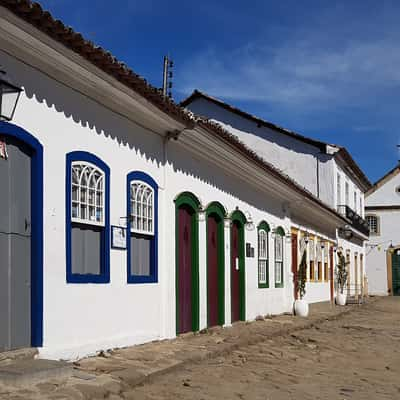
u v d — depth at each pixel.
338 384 9.35
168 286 11.97
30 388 6.81
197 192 13.46
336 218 28.23
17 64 7.85
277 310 19.50
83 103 9.27
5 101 6.96
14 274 7.90
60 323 8.64
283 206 20.44
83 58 8.35
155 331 11.42
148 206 11.37
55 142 8.61
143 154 11.10
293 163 29.97
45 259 8.36
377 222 46.62
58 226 8.62
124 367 8.59
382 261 46.34
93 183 9.57
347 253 35.34
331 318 20.97
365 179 38.75
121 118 10.33
